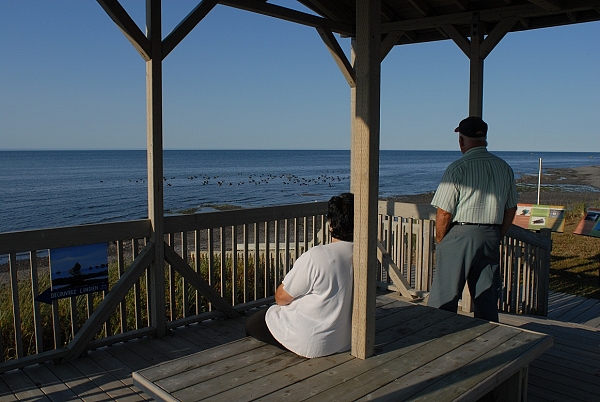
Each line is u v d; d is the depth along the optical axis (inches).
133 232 148.3
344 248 98.0
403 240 209.8
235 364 93.4
